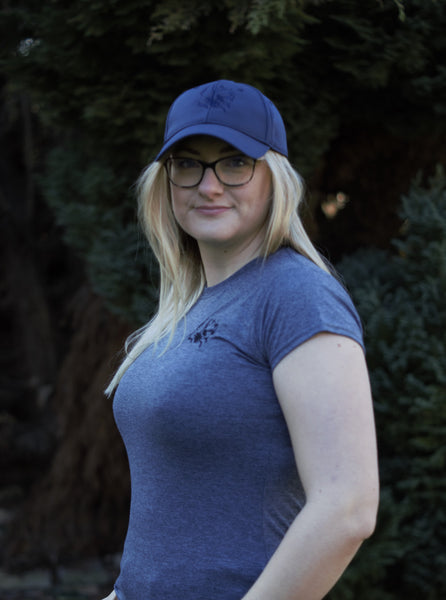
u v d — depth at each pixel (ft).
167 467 3.52
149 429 3.58
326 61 10.18
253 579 3.32
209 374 3.43
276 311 3.34
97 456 15.58
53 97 10.41
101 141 10.70
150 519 3.58
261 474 3.34
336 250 13.30
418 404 9.14
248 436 3.34
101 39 9.51
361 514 3.01
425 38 9.52
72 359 15.99
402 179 12.80
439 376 9.09
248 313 3.48
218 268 4.06
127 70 9.84
